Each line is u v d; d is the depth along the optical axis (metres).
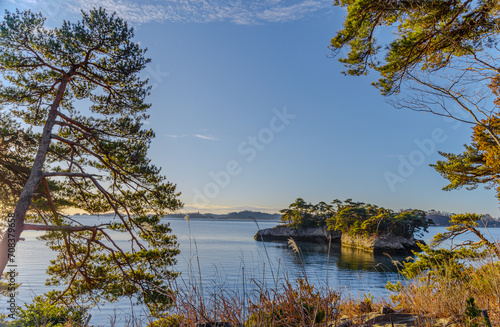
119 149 14.10
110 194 14.28
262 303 3.22
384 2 9.93
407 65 11.05
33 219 13.72
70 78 14.13
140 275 12.40
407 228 103.62
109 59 14.41
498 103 11.14
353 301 4.43
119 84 14.76
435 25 10.24
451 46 10.75
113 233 74.75
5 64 12.55
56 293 12.12
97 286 12.55
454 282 4.47
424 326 3.27
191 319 3.05
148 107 15.17
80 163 14.89
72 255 13.45
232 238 166.50
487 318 3.01
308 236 137.25
